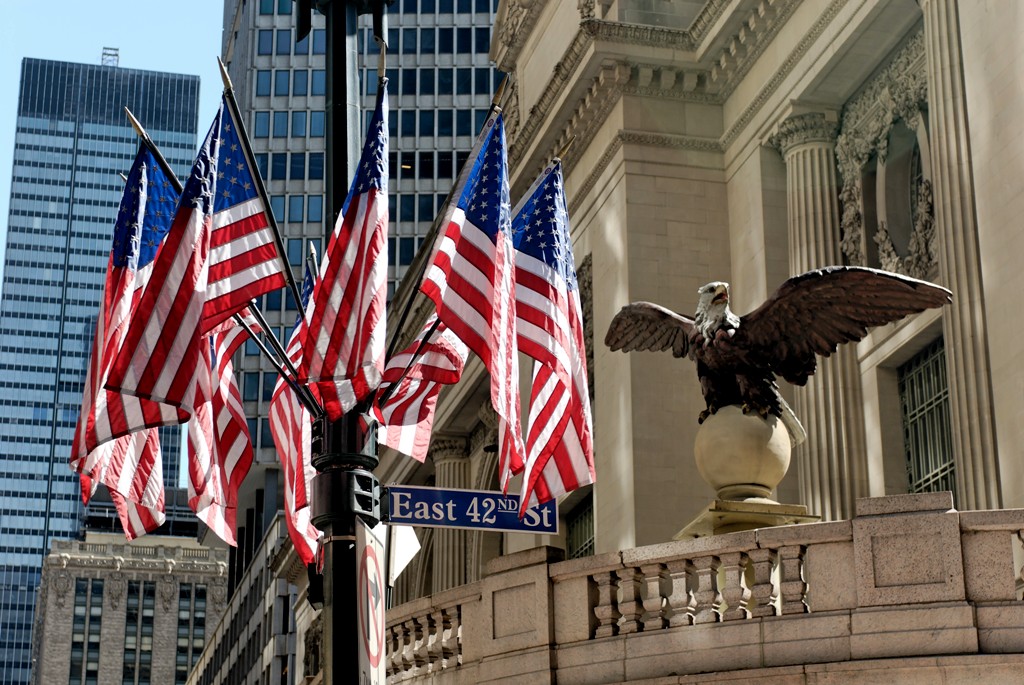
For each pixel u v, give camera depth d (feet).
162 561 577.43
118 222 64.34
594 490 134.62
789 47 125.70
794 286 67.36
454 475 188.14
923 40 113.39
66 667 556.92
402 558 68.85
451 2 350.02
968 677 51.93
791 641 55.62
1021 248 90.58
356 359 53.98
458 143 339.98
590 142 144.87
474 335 57.98
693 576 63.36
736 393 69.10
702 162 137.28
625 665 59.67
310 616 225.15
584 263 144.77
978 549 54.08
